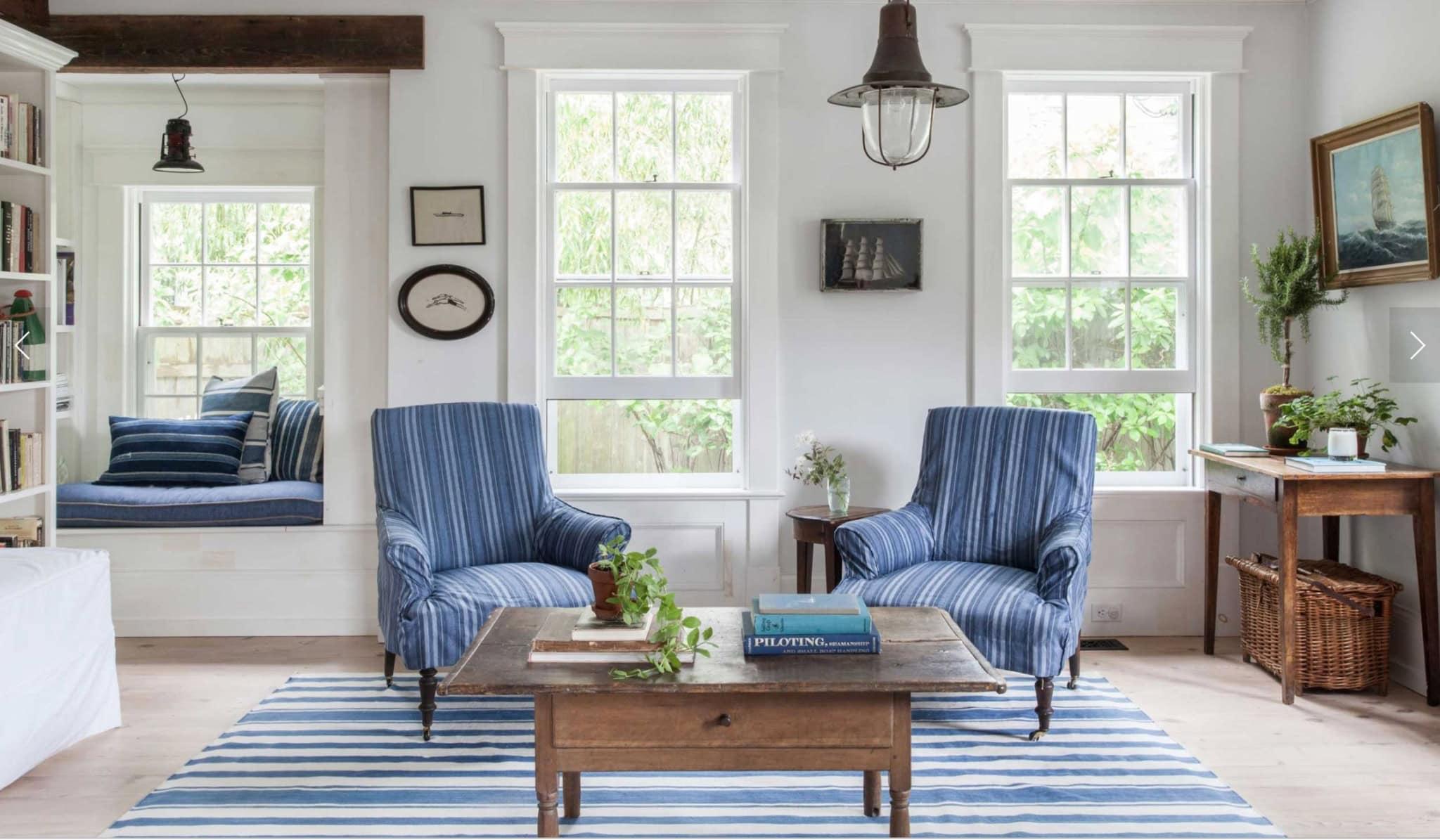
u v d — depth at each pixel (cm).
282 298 514
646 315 427
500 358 418
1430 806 264
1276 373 424
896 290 417
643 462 433
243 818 255
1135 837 246
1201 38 416
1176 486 433
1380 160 365
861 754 221
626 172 424
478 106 413
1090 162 428
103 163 498
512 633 256
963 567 342
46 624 288
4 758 269
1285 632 342
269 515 423
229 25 405
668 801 268
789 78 416
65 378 489
